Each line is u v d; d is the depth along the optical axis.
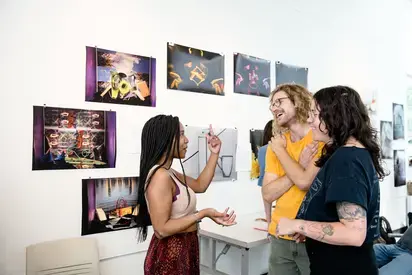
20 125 2.05
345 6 4.33
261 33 3.40
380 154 1.26
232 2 3.16
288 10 3.66
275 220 1.81
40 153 2.11
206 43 2.96
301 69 3.76
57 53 2.19
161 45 2.68
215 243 2.79
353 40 4.43
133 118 2.51
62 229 2.18
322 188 1.17
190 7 2.86
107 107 2.39
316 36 3.95
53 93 2.17
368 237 1.14
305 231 1.14
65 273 2.04
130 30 2.51
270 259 1.89
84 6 2.30
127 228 2.45
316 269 1.20
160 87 2.67
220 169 3.02
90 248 2.16
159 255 1.52
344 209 1.07
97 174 2.34
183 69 2.80
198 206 2.87
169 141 1.58
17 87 2.04
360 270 1.12
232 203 3.12
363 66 4.56
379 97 4.79
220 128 3.04
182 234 1.56
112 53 2.42
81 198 2.26
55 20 2.18
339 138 1.19
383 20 4.93
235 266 3.20
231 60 3.14
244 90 3.24
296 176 1.56
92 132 2.32
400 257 2.61
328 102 1.21
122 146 2.45
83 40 2.29
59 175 2.18
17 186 2.03
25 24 2.07
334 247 1.15
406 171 5.25
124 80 2.47
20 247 2.03
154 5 2.64
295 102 1.77
